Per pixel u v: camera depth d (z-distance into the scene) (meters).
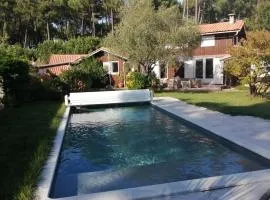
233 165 9.07
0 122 14.23
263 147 9.32
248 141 10.02
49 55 46.62
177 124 15.23
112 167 9.46
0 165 8.20
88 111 20.47
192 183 6.89
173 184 6.86
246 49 20.86
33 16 65.81
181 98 22.91
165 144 11.77
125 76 34.72
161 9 28.78
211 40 35.72
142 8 27.78
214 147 11.02
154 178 8.31
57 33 73.19
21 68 20.59
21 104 20.88
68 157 10.59
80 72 27.47
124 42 27.16
